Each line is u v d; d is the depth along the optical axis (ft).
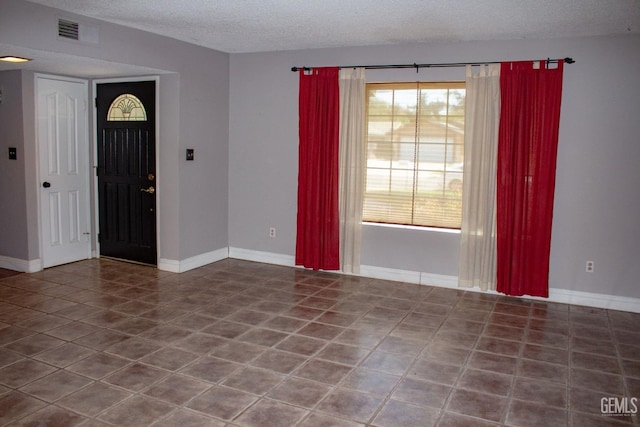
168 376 10.36
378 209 17.72
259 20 13.92
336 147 17.62
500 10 12.21
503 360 11.51
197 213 18.67
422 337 12.76
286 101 18.75
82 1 12.25
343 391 9.92
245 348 11.85
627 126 14.48
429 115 16.62
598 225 15.06
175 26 14.85
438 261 17.07
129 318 13.58
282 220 19.38
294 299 15.56
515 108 15.24
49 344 11.80
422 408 9.36
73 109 18.38
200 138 18.44
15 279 16.78
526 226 15.53
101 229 19.60
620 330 13.46
